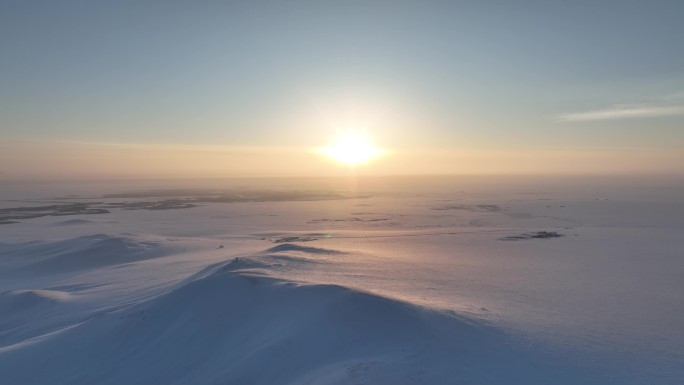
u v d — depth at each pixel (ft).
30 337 85.71
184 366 61.16
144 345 67.82
